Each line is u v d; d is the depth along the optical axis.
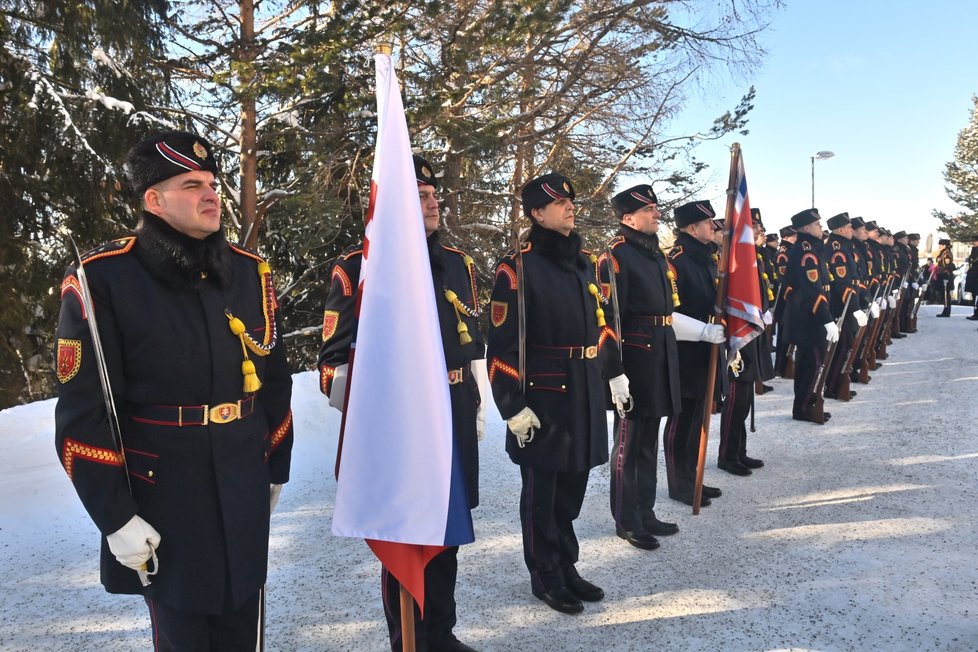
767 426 6.29
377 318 1.90
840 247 6.98
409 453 1.88
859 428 6.07
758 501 4.32
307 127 10.77
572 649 2.69
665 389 3.73
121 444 1.75
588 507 4.31
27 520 3.88
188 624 1.88
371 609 3.01
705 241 4.44
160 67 10.62
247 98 9.05
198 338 1.85
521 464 3.06
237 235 11.45
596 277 3.36
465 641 2.75
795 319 6.43
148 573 1.82
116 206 9.55
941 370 8.77
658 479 4.82
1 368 9.15
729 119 12.98
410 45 10.73
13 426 4.79
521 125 11.79
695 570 3.36
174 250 1.83
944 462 4.98
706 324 4.12
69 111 9.21
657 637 2.76
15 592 3.16
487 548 3.67
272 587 3.22
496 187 13.37
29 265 9.16
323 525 3.99
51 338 9.64
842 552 3.52
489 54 10.74
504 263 3.05
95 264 1.79
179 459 1.82
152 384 1.80
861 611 2.93
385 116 1.94
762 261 5.87
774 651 2.64
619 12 11.80
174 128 10.00
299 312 12.50
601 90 12.38
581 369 3.05
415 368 1.89
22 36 9.23
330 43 9.20
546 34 10.68
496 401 2.97
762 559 3.46
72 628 2.86
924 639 2.71
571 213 3.08
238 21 11.52
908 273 11.27
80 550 3.59
